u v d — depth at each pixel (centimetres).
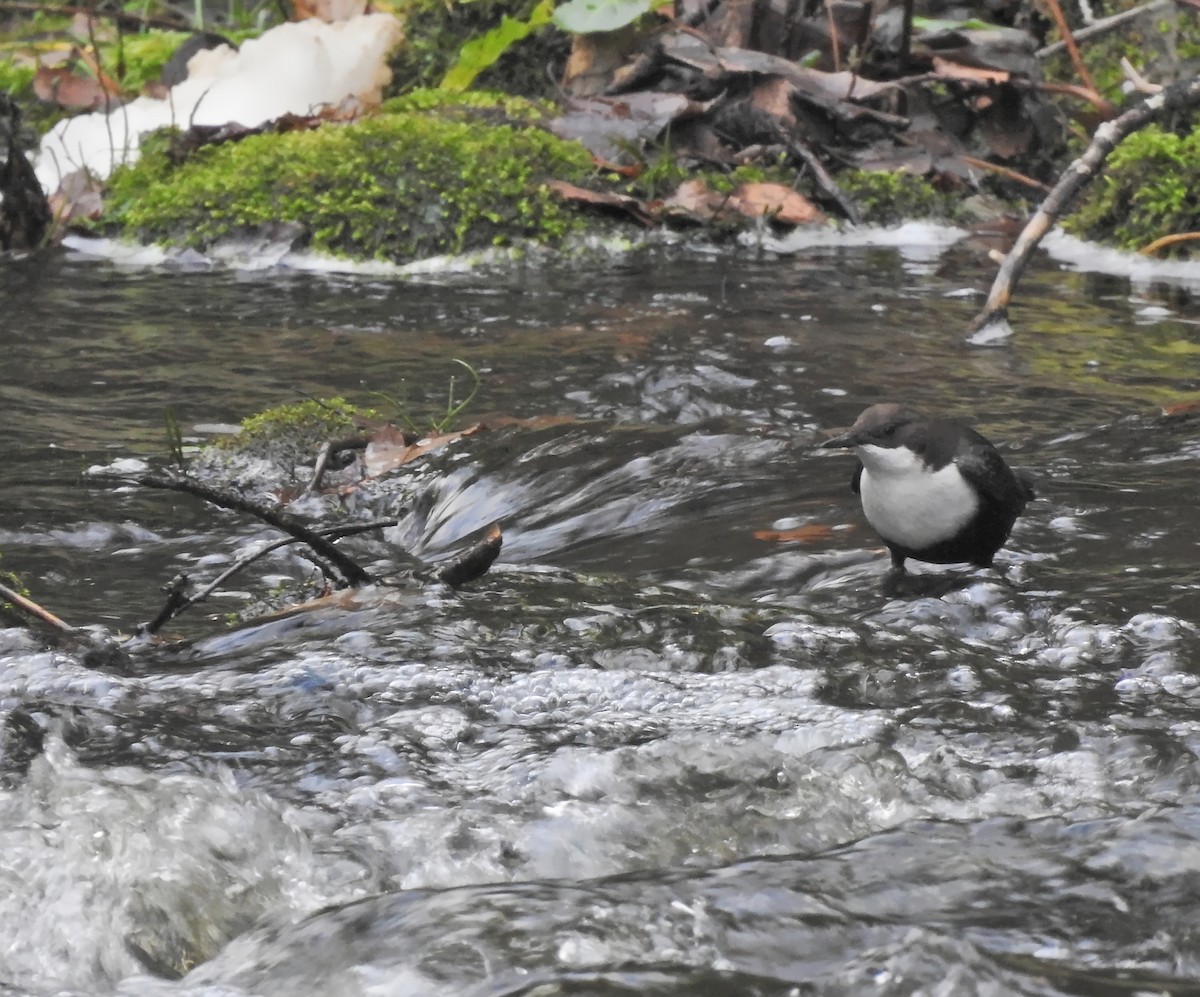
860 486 760
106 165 1884
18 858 463
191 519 923
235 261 1639
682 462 968
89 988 416
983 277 1560
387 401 1142
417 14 2084
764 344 1287
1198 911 421
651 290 1494
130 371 1227
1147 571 738
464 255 1627
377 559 858
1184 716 575
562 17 1848
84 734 558
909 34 1909
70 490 964
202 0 2433
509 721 579
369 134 1719
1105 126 1367
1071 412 1085
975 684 610
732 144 1877
